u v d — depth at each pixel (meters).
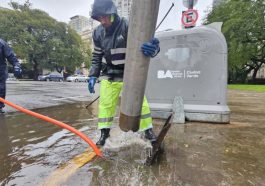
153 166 2.39
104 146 2.96
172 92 4.52
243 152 2.80
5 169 2.37
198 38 4.30
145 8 2.20
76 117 4.91
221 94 4.24
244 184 2.05
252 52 27.64
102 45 3.03
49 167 2.40
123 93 2.47
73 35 49.19
